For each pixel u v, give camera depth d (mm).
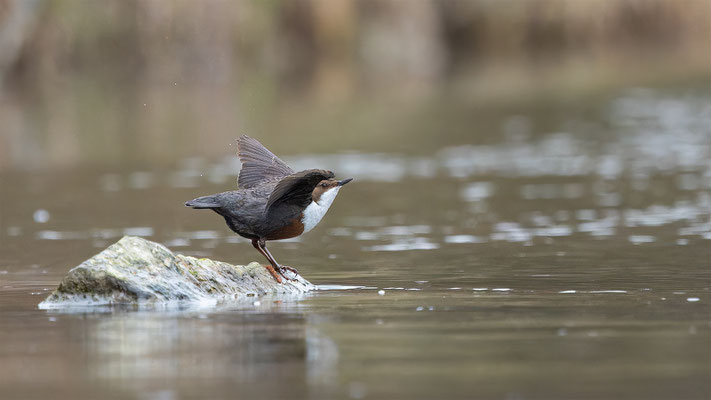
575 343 6848
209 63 33656
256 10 35094
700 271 10445
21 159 22172
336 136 26109
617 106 31781
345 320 7820
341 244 13133
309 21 41375
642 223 14242
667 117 28922
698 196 16672
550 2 54250
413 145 24500
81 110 30141
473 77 42719
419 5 45938
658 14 56656
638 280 9930
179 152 23078
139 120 28359
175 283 8977
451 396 5551
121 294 8781
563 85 38375
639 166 20453
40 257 12234
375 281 10250
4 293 9617
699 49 51438
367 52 43375
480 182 18953
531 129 27359
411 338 7074
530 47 54719
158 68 33281
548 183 18641
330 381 5875
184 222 14930
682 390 5605
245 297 9219
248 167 9883
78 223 14867
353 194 17797
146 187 18297
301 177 8312
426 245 12922
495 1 53438
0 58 32688
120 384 5863
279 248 12875
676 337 7004
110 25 32938
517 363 6277
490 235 13625
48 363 6406
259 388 5734
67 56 33281
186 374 6070
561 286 9641
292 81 39000
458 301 8797
